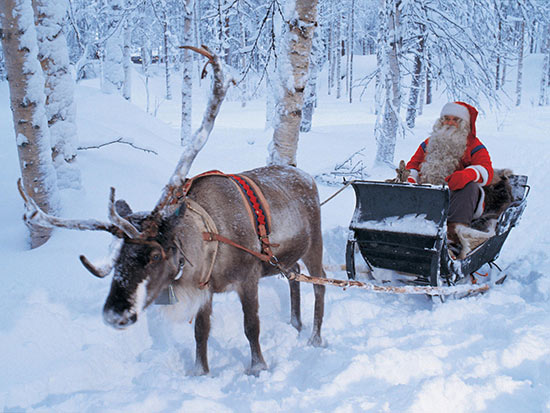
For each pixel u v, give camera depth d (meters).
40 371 3.43
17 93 5.02
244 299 3.71
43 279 4.54
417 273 4.78
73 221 2.86
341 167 11.46
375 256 4.90
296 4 5.97
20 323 3.81
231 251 3.48
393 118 12.21
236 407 3.21
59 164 5.99
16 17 4.84
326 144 14.80
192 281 3.33
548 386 3.32
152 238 2.88
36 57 5.06
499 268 5.64
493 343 3.93
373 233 4.71
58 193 5.46
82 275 4.70
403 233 4.49
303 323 4.65
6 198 5.95
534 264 5.95
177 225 3.00
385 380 3.48
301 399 3.21
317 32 16.59
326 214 8.23
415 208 4.56
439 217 4.44
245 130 17.17
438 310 4.54
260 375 3.63
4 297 4.20
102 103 12.27
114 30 13.73
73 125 6.10
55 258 4.90
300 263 5.18
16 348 3.58
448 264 4.48
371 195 4.74
